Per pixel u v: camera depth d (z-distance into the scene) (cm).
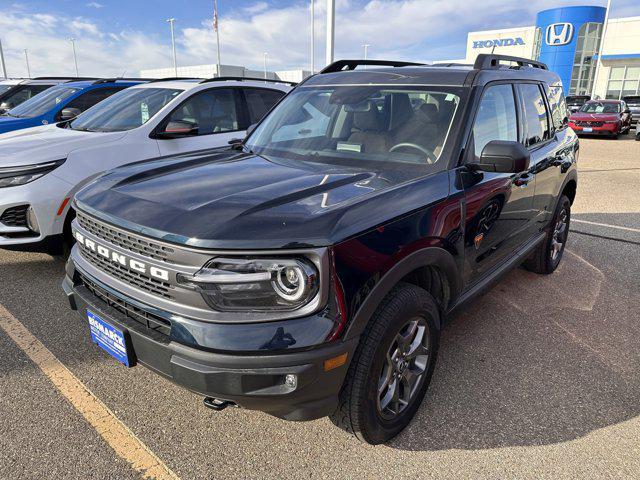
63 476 217
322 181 240
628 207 761
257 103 603
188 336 189
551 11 3822
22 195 395
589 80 3825
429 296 243
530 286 445
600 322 376
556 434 252
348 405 213
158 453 233
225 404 198
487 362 317
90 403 267
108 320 217
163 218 201
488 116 304
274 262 184
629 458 236
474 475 225
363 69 356
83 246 240
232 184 234
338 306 191
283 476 222
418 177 253
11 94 1045
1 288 411
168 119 514
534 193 370
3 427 246
